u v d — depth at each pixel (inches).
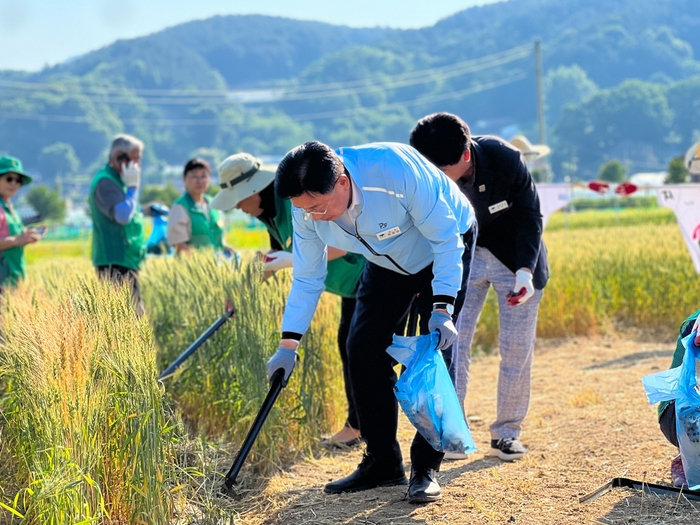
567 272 445.4
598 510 159.6
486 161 186.2
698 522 148.4
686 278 426.6
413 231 160.4
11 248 293.3
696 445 155.1
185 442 185.9
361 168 151.8
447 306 154.6
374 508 168.9
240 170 203.9
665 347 367.6
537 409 253.4
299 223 165.0
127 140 289.7
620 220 1723.7
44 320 155.5
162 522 153.3
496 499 170.4
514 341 202.2
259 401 198.8
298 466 203.6
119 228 288.8
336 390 235.0
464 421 156.3
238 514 172.1
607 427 220.7
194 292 238.2
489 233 197.0
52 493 137.3
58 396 144.8
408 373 155.6
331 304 242.4
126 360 152.3
